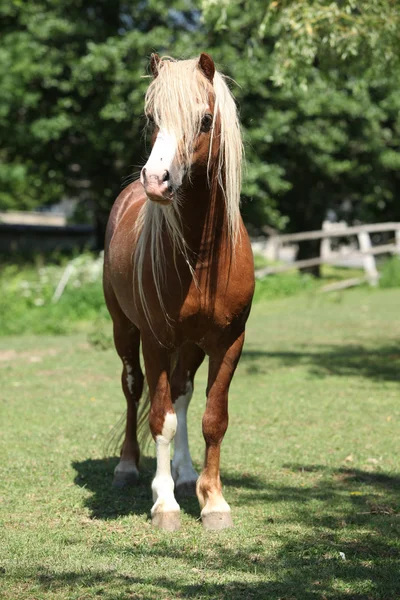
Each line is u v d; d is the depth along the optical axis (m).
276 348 12.66
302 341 13.41
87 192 29.47
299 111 22.69
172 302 4.73
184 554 4.45
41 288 17.81
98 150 23.38
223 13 10.16
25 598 3.85
